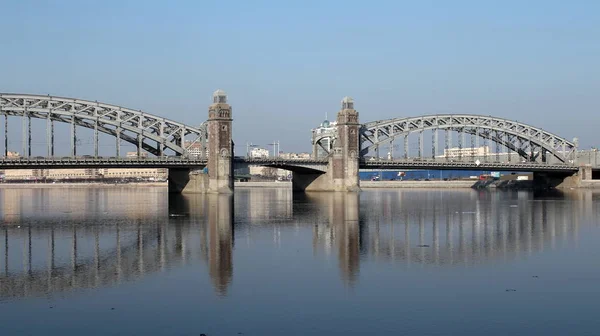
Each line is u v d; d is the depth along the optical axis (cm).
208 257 5853
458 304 4141
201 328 3678
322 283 4712
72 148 17812
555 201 14550
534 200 15088
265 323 3762
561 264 5438
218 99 19212
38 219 9900
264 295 4369
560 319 3825
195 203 14175
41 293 4466
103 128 18625
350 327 3688
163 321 3809
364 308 4050
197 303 4178
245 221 9312
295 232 7800
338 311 3991
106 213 11119
